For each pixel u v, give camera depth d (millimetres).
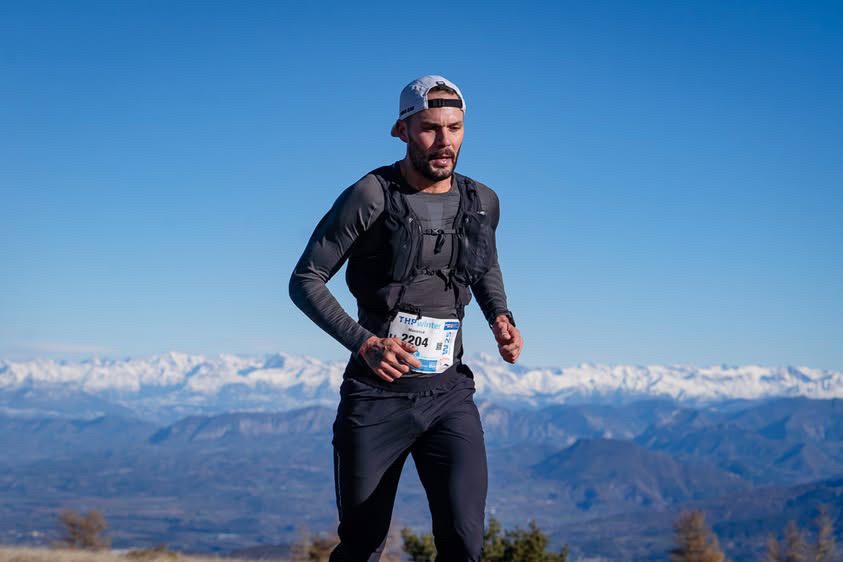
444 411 3793
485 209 3936
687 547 48094
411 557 20984
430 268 3752
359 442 3791
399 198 3689
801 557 58312
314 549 31266
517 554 21172
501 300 4102
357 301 3941
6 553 16828
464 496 3621
